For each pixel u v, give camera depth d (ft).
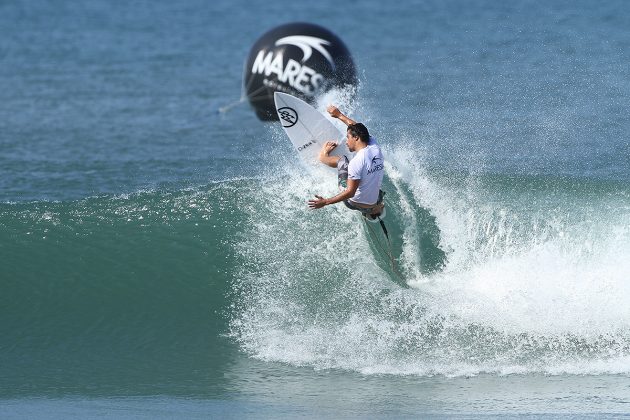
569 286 134.92
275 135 229.25
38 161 220.02
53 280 139.33
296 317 132.16
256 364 120.47
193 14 524.52
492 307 132.16
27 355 123.13
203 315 133.08
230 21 490.49
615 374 114.93
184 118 274.16
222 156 224.53
